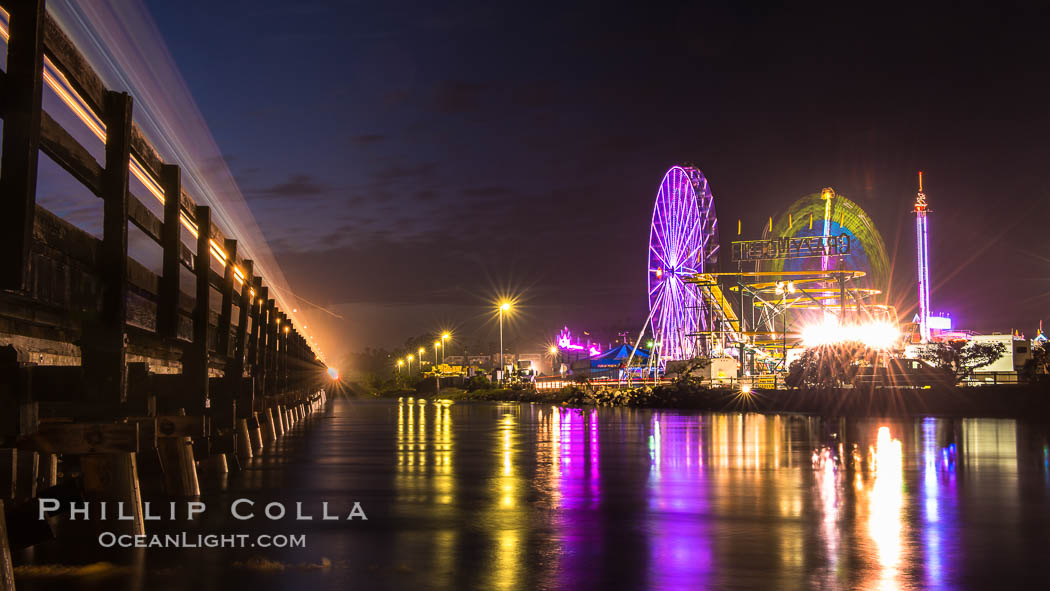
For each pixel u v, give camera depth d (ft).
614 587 34.37
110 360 32.37
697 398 229.45
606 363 490.49
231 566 37.11
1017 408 176.35
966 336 363.56
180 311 44.96
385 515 50.55
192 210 49.34
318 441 108.06
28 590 32.89
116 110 33.22
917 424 142.00
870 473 72.23
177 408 49.93
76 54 29.04
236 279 72.74
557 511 52.47
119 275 32.65
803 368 253.44
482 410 227.81
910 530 46.55
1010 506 54.60
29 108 23.72
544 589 34.01
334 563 38.06
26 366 25.57
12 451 24.56
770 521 49.26
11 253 23.25
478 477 69.46
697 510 53.11
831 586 34.71
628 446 100.48
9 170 23.44
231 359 75.05
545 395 310.04
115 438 31.83
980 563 38.81
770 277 336.49
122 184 33.06
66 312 29.19
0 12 24.00
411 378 638.94
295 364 158.61
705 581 35.45
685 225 309.63
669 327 330.75
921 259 384.68
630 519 49.85
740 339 331.98
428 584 34.63
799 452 91.56
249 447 82.74
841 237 333.62
